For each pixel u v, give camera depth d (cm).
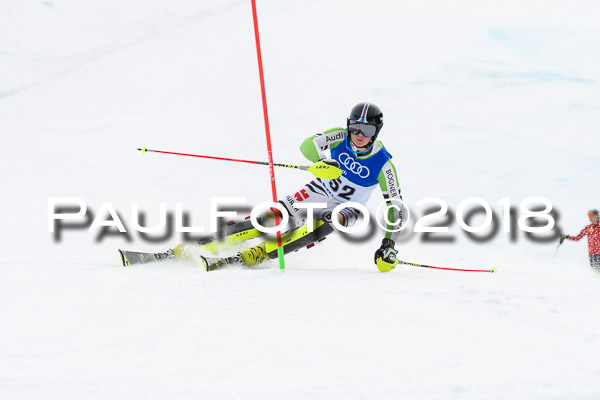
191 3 9906
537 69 7425
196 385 916
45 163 4400
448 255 2777
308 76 7481
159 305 1352
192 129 5584
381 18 9675
